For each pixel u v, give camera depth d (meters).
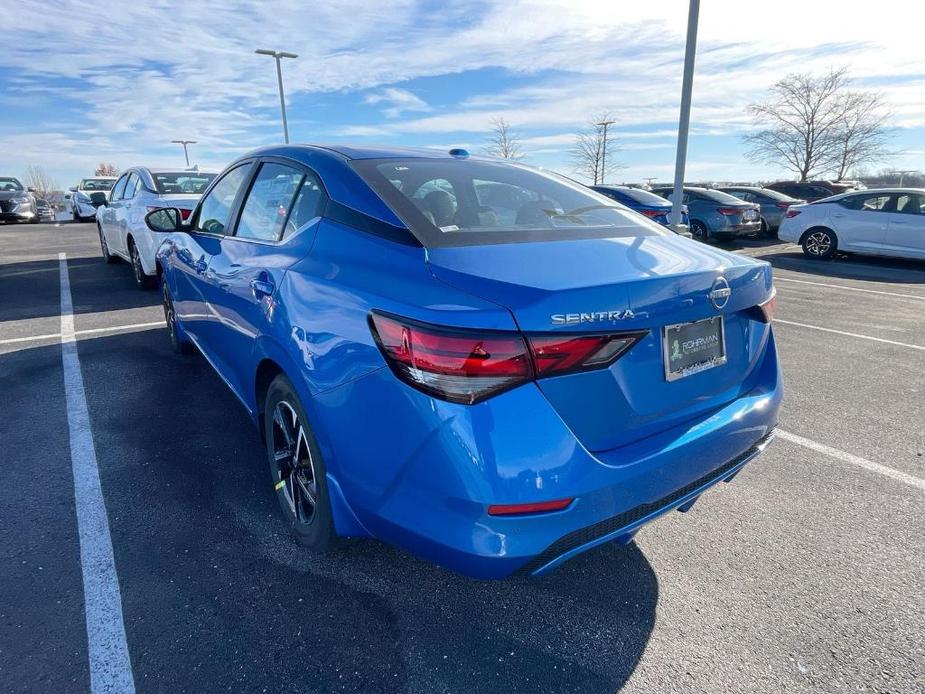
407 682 1.79
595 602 2.15
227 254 2.99
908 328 6.34
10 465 2.99
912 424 3.77
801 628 2.03
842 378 4.68
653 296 1.72
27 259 10.44
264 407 2.67
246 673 1.80
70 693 1.71
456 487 1.56
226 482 2.87
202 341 3.75
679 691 1.78
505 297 1.57
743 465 2.17
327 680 1.79
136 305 6.71
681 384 1.90
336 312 1.89
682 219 12.09
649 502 1.79
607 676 1.84
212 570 2.25
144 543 2.39
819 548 2.48
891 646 1.96
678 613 2.10
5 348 4.97
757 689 1.79
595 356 1.62
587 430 1.66
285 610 2.06
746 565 2.36
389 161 2.51
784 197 15.96
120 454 3.12
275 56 25.48
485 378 1.52
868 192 11.59
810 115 33.78
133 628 1.96
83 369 4.44
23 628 1.94
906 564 2.38
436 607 2.10
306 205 2.45
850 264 11.62
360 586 2.19
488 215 2.27
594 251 1.99
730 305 1.97
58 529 2.47
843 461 3.25
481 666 1.86
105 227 9.15
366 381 1.74
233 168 3.40
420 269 1.79
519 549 1.59
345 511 1.98
